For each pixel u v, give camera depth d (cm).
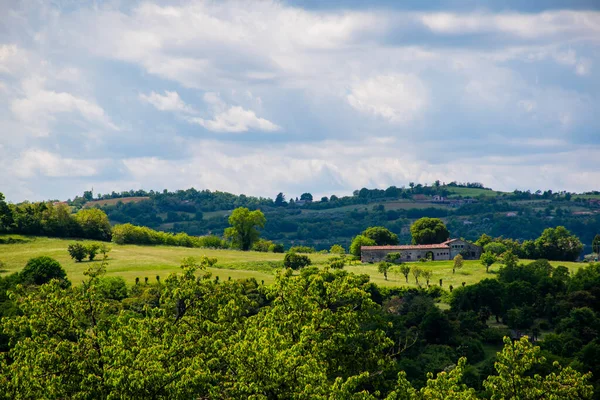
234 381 6216
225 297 7338
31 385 5941
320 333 6888
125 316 7181
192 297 7219
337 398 5916
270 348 6166
